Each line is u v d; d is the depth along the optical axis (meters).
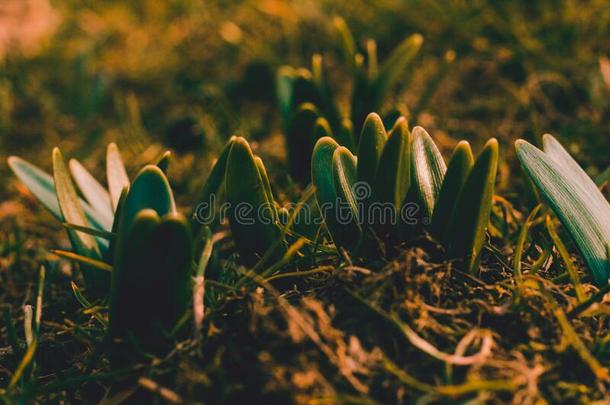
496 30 0.57
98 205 0.36
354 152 0.38
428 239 0.31
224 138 0.51
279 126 0.54
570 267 0.30
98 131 0.56
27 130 0.57
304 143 0.39
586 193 0.31
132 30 0.68
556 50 0.54
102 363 0.32
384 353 0.29
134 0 0.72
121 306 0.29
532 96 0.51
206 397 0.28
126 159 0.52
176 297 0.29
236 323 0.30
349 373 0.27
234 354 0.28
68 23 0.70
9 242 0.42
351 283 0.30
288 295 0.31
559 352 0.29
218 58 0.63
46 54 0.66
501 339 0.29
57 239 0.44
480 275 0.33
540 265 0.32
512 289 0.31
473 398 0.27
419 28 0.60
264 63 0.60
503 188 0.41
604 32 0.54
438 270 0.31
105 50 0.67
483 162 0.29
